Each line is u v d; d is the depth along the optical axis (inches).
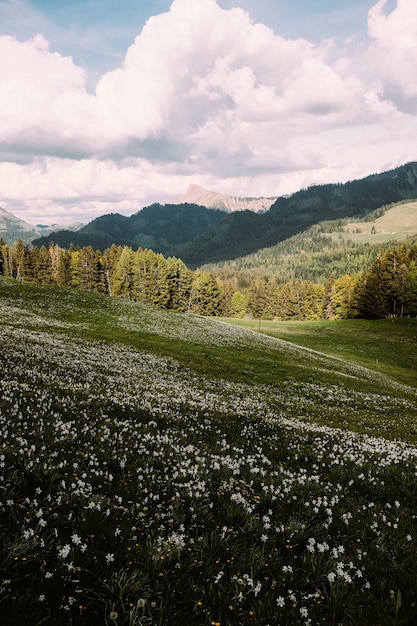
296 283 6363.2
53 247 5664.4
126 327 2181.3
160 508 243.9
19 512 192.2
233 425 613.0
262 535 222.7
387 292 4249.5
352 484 385.7
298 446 536.1
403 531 276.7
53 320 2017.7
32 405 457.7
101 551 175.5
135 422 503.2
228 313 6569.9
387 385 1859.0
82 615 139.2
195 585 166.4
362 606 172.4
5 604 131.0
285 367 1766.7
